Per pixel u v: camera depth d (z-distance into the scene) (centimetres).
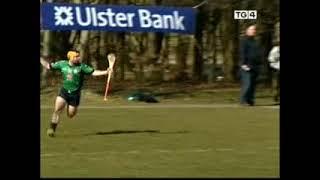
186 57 7706
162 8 6638
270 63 6222
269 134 4141
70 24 6444
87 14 6481
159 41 7769
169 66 7650
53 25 6412
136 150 3525
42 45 7162
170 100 6366
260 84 6850
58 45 7225
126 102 6128
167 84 7331
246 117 5019
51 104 5897
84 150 3500
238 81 7519
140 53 7562
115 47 7475
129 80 7406
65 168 3031
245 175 2902
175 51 7731
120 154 3403
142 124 4588
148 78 7488
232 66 7594
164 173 2931
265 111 5428
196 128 4397
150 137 3988
